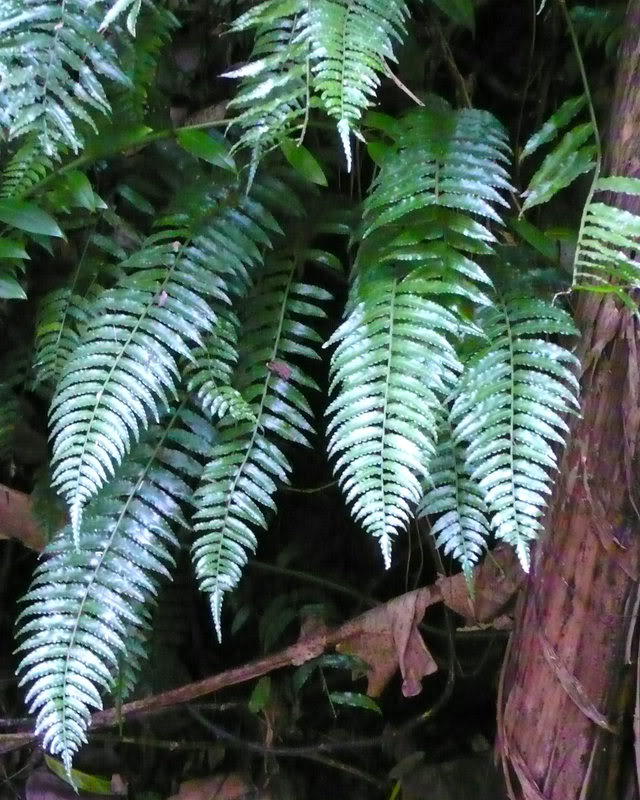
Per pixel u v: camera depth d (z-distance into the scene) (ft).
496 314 6.50
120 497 6.79
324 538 7.83
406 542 7.69
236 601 7.79
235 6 7.18
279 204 6.81
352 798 7.96
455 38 7.23
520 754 6.86
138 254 6.70
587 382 6.52
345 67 6.09
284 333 6.82
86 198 6.75
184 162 6.96
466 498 6.53
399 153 6.51
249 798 7.94
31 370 7.22
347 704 7.83
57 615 6.75
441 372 6.34
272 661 7.45
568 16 6.80
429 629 7.67
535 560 6.74
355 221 6.88
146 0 6.70
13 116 6.48
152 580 6.89
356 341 6.40
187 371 6.70
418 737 7.97
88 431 6.48
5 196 6.69
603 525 6.53
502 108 7.32
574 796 6.77
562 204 6.93
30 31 6.32
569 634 6.66
